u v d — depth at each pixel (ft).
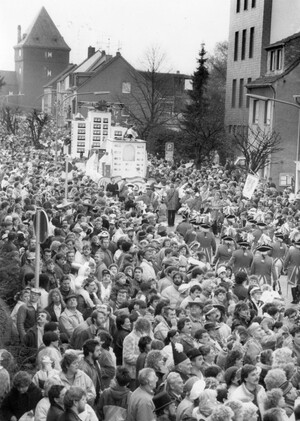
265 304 62.08
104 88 425.69
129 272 68.03
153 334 54.29
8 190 137.49
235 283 71.15
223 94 420.77
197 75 302.66
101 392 44.88
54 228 95.45
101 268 72.84
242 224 127.54
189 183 166.40
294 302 92.17
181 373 45.75
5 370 41.19
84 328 51.19
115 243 87.20
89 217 106.73
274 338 52.85
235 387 42.91
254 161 219.00
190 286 63.93
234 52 305.53
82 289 60.29
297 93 242.58
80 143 285.84
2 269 64.49
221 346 55.26
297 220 121.70
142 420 40.24
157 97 337.31
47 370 43.78
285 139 242.99
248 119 285.84
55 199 130.82
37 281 59.31
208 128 270.05
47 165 224.12
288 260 91.97
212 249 102.58
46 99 591.37
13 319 54.54
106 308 51.72
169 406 40.68
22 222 95.14
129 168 211.41
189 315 56.49
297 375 47.42
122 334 53.57
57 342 47.24
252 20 292.40
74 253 72.84
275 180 242.17
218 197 137.28
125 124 322.75
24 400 40.50
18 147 331.16
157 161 275.80
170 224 151.94
